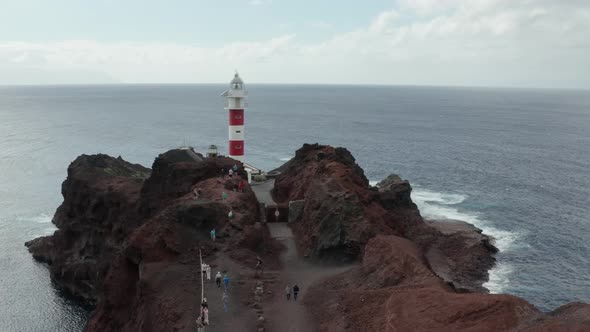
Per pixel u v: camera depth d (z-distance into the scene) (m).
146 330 38.81
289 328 35.00
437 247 62.47
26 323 57.50
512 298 30.11
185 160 85.38
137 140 185.50
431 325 29.52
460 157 149.62
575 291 56.94
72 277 66.38
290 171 71.75
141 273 43.62
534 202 95.81
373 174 124.69
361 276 42.19
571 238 74.50
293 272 46.22
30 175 125.06
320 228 51.31
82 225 71.94
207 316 34.94
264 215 59.28
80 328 56.62
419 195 101.31
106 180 75.19
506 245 70.88
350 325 33.78
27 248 78.25
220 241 48.31
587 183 113.31
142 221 62.88
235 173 65.00
